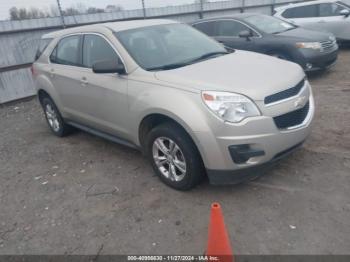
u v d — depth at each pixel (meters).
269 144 3.19
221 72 3.59
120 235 3.17
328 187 3.50
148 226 3.24
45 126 6.65
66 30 5.28
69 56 5.00
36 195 4.06
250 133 3.11
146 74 3.77
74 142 5.56
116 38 4.19
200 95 3.25
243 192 3.57
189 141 3.40
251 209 3.30
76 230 3.32
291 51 7.52
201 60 4.11
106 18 10.30
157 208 3.49
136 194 3.78
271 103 3.23
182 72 3.66
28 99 8.92
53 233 3.32
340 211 3.14
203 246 2.91
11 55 8.45
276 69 3.69
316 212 3.16
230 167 3.22
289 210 3.23
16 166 4.95
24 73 8.74
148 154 3.92
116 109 4.12
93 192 3.95
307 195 3.41
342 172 3.74
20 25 8.49
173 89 3.45
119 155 4.85
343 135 4.63
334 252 2.70
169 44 4.35
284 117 3.33
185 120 3.25
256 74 3.52
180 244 2.97
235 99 3.14
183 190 3.69
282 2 17.14
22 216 3.67
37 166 4.85
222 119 3.11
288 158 4.12
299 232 2.94
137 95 3.76
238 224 3.12
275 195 3.47
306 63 7.46
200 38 4.77
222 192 3.61
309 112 3.71
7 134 6.44
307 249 2.75
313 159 4.05
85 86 4.52
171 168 3.70
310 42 7.45
